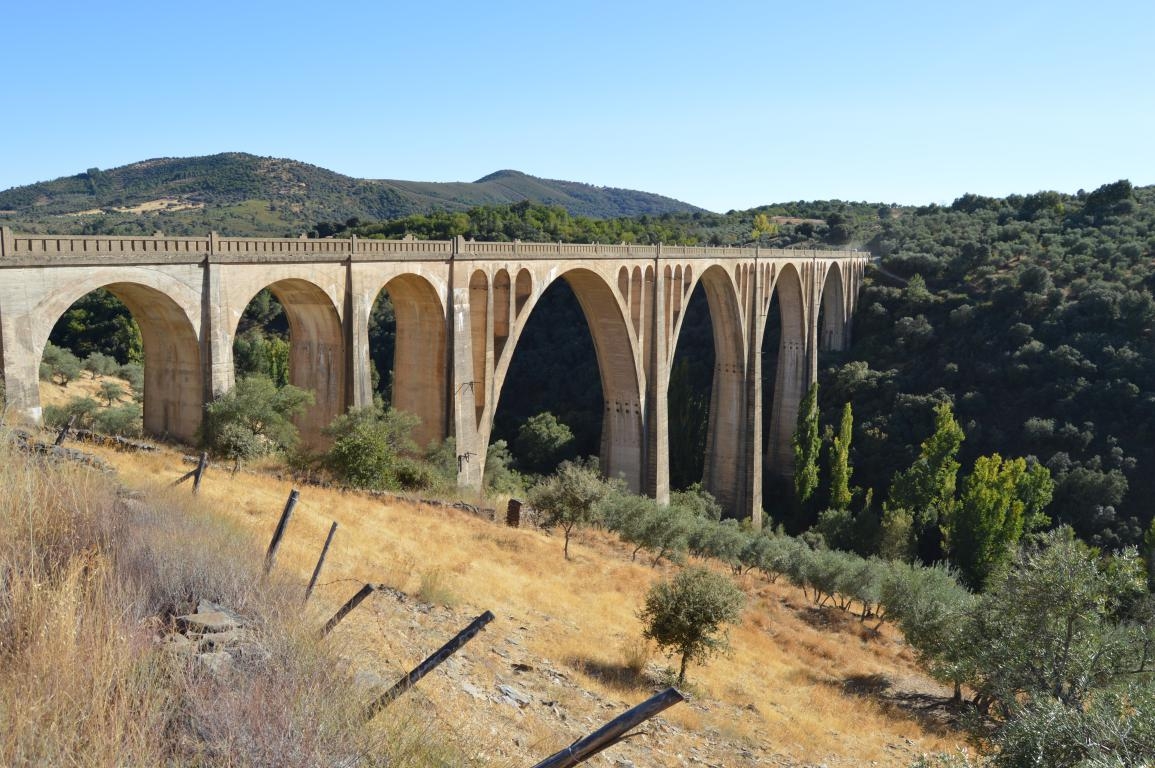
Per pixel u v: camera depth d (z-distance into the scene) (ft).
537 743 29.27
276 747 14.64
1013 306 215.92
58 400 147.43
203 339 78.95
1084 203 343.46
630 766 34.88
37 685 13.66
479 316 116.26
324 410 98.89
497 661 42.19
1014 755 35.78
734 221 482.28
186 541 25.29
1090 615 48.42
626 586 81.10
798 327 215.51
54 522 22.20
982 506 151.33
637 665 55.16
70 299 66.28
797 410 218.79
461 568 61.41
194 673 16.69
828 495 198.59
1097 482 162.40
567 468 100.42
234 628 19.97
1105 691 38.73
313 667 18.71
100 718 13.10
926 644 83.82
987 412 195.21
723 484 188.03
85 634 15.53
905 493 174.29
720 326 182.70
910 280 251.39
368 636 32.76
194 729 14.75
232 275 81.05
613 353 148.77
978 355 211.00
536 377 250.37
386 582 47.80
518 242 118.73
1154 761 29.96
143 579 21.03
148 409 84.23
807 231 380.78
